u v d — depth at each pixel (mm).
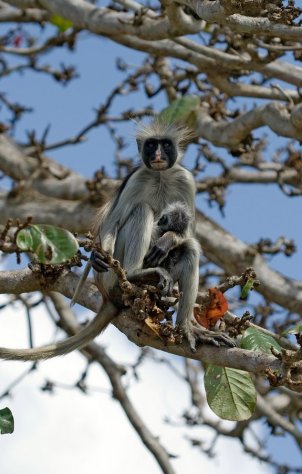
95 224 11578
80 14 13578
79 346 9977
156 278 10234
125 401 14469
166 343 9273
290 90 14664
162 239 10539
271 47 12281
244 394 9844
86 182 16531
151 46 14383
